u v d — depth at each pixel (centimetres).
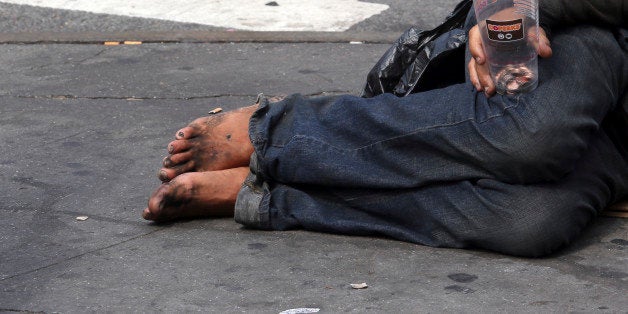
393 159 626
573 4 606
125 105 973
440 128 608
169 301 563
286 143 655
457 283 577
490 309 542
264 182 670
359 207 651
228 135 694
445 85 699
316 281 585
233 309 551
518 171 593
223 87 1030
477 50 603
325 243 641
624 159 650
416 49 707
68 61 1142
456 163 612
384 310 544
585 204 611
